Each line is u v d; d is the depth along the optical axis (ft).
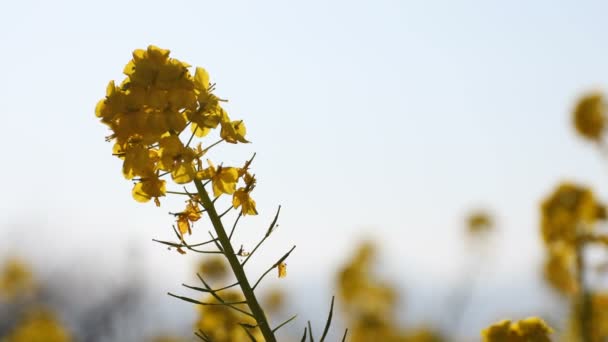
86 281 7.65
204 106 2.47
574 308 3.67
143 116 2.44
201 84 2.51
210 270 4.50
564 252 3.79
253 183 2.48
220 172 2.48
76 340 6.84
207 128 2.56
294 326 4.89
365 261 6.78
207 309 2.84
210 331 2.82
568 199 3.89
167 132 2.48
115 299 6.89
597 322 3.61
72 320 7.19
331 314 2.42
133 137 2.46
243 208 2.48
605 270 3.63
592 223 3.82
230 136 2.49
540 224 3.89
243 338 2.82
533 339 2.63
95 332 6.94
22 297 8.21
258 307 2.46
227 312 2.83
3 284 8.27
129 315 6.70
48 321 6.41
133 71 2.52
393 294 6.87
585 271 3.66
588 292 3.63
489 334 2.66
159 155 2.48
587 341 3.59
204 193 2.48
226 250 2.47
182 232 2.48
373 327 6.46
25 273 8.32
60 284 8.07
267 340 2.44
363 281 6.72
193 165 2.47
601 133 4.51
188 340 4.20
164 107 2.45
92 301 7.29
